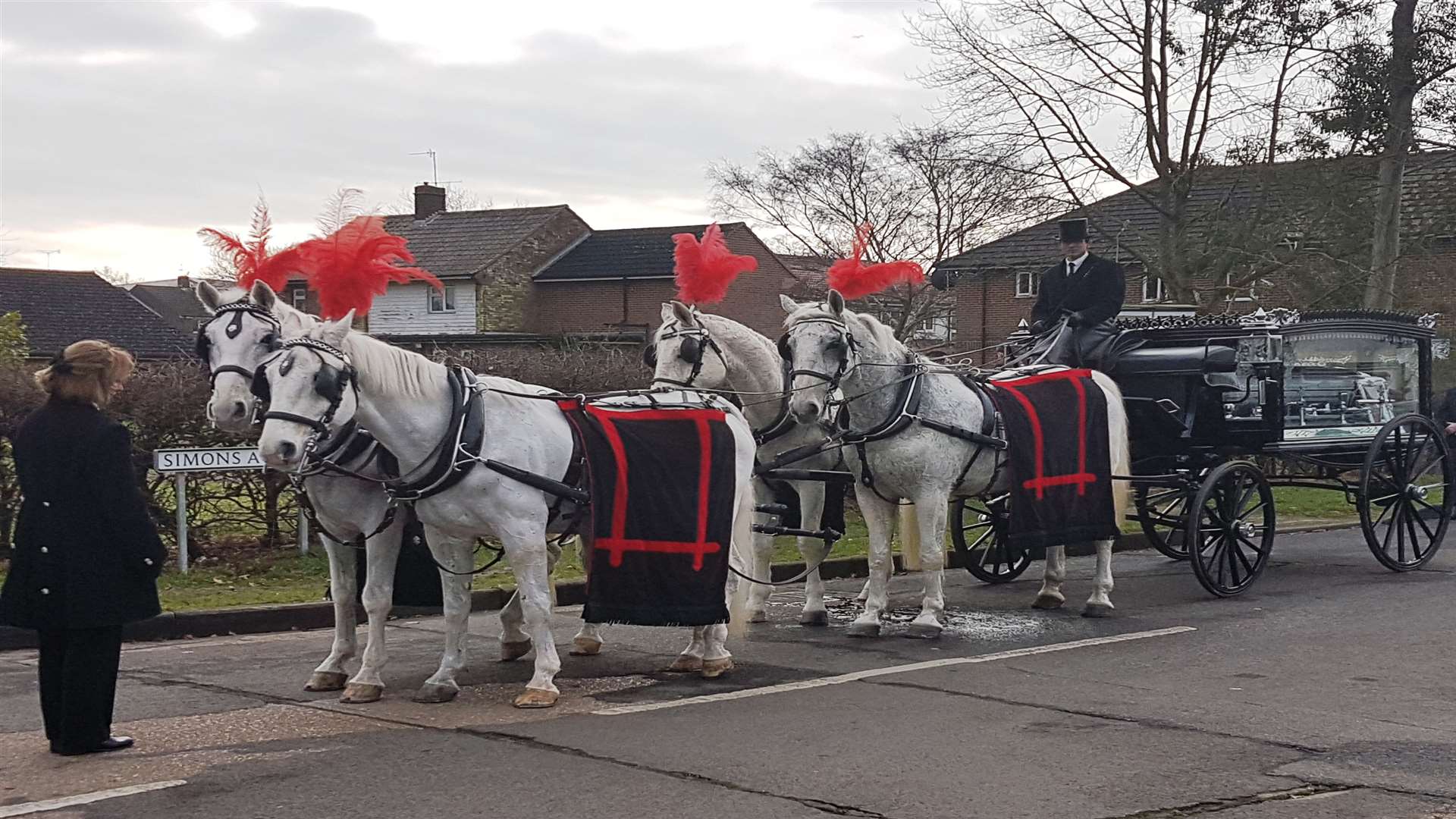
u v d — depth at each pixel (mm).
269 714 7082
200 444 12422
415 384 6906
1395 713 7004
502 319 43250
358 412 6754
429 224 46344
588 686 7863
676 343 9266
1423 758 6098
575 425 7426
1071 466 9859
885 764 5992
